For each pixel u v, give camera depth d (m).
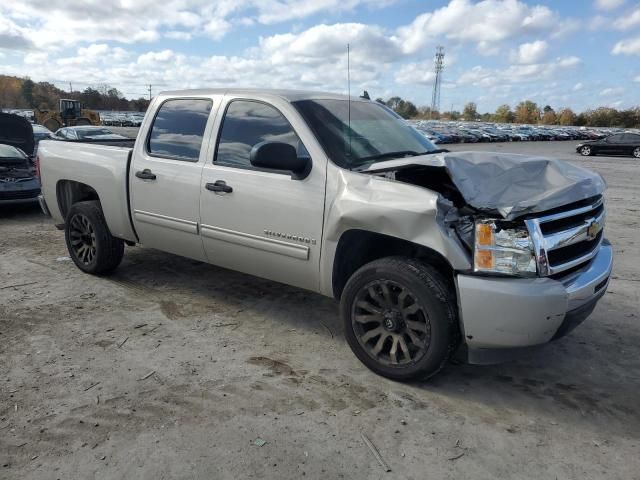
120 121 59.84
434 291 3.15
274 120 3.97
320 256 3.67
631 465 2.69
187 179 4.38
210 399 3.22
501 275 3.02
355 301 3.53
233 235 4.14
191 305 4.75
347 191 3.44
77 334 4.10
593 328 4.38
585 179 3.39
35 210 9.55
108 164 5.04
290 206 3.75
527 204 2.97
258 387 3.38
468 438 2.89
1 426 2.91
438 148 4.55
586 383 3.51
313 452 2.74
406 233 3.18
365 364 3.59
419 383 3.46
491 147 40.34
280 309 4.70
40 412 3.05
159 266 5.87
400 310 3.36
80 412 3.06
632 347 4.04
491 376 3.58
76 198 5.76
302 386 3.40
